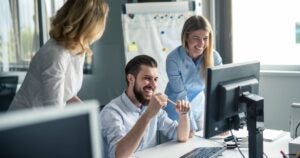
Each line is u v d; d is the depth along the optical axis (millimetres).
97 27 1641
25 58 3012
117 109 1893
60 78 1615
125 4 3285
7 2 2920
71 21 1596
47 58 1605
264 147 1896
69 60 1688
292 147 1628
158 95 1754
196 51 2375
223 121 1567
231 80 1540
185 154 1748
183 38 2434
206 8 3475
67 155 646
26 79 1693
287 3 3168
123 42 3469
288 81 3109
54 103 1596
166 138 2189
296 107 1947
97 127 680
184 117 2035
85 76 3418
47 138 627
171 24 3303
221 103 1493
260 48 3355
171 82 2559
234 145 1900
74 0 1612
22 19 2996
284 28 3219
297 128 1951
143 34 3297
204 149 1806
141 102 1958
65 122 645
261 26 3318
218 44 3461
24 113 600
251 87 1627
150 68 1938
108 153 1789
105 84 3600
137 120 1824
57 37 1638
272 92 3201
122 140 1713
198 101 2496
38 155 618
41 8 3080
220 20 3436
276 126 3213
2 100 2902
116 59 3648
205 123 1508
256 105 1476
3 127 578
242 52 3443
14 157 597
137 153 1835
